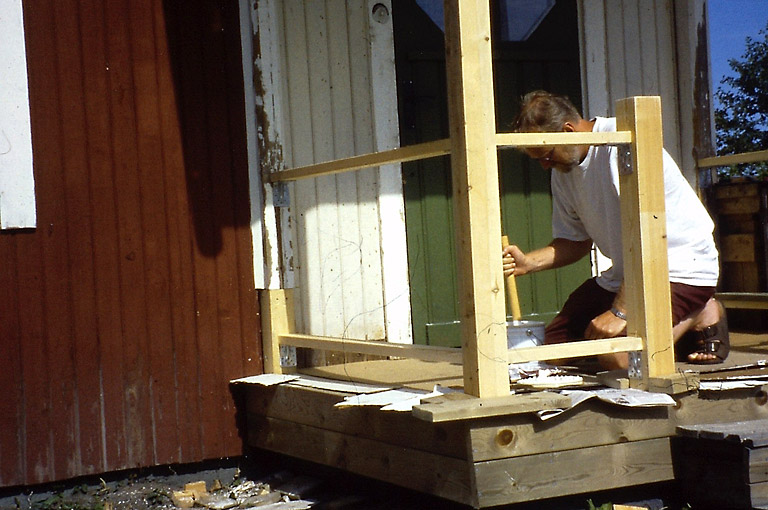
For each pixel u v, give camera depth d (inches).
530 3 239.1
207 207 199.5
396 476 162.4
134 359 192.5
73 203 187.9
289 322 204.2
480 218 146.9
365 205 221.0
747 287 237.6
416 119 227.8
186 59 197.9
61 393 186.4
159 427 194.7
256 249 203.9
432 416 138.6
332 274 216.5
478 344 146.8
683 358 183.2
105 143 190.9
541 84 240.5
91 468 188.5
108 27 191.5
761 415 164.9
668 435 158.1
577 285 245.9
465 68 145.9
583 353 153.9
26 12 184.5
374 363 209.5
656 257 158.7
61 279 186.9
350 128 219.9
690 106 248.7
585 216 182.1
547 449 148.4
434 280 229.8
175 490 192.2
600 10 243.3
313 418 183.2
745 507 149.1
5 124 181.8
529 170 240.7
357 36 220.7
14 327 183.2
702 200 247.1
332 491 190.2
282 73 212.5
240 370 202.2
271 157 203.9
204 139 199.2
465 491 146.2
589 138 155.0
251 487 193.0
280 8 212.7
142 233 193.6
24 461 183.5
